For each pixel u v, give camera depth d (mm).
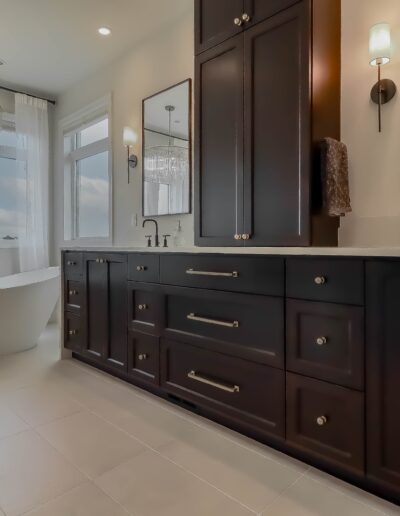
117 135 3520
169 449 1642
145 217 3225
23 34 3070
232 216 2039
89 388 2344
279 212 1827
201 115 2223
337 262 1362
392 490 1267
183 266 1976
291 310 1502
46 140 4230
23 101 4043
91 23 2924
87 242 3918
